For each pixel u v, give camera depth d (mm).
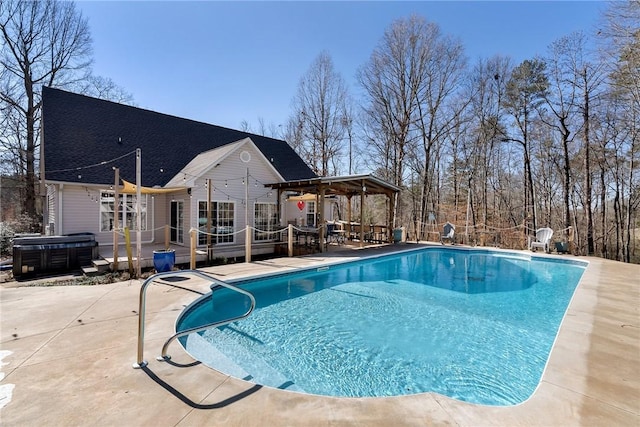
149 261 10023
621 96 16812
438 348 5441
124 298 6504
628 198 20891
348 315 6957
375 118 25656
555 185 25188
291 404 3049
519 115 22859
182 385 3359
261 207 14555
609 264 11828
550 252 15047
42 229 17844
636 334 4926
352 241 18906
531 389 4262
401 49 23938
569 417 2875
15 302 6195
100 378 3469
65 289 7211
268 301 7855
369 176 14938
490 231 21969
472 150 25422
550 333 6086
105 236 12555
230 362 4738
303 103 30469
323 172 29984
